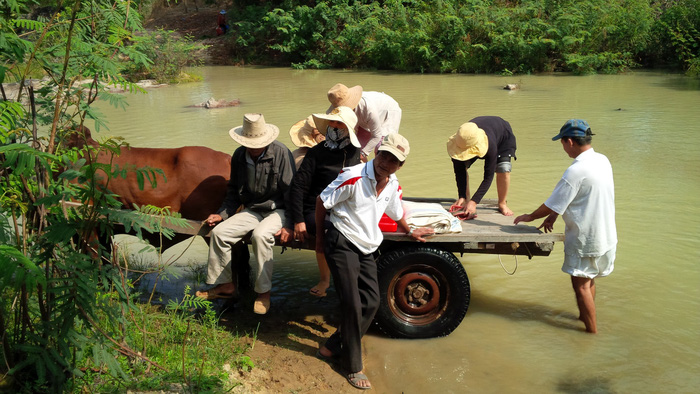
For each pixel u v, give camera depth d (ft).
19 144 9.42
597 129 39.96
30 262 8.93
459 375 14.12
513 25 77.51
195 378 12.59
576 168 15.34
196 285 18.74
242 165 15.65
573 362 14.57
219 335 15.14
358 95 17.65
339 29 90.94
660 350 15.02
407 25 82.12
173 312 15.70
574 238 15.62
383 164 13.23
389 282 15.23
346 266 13.71
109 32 12.95
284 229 15.52
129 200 16.51
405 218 15.17
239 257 17.84
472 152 16.74
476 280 19.35
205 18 112.98
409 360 14.78
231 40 96.37
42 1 13.00
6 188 10.61
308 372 14.10
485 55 78.33
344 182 13.50
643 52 78.74
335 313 17.21
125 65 13.47
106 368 12.28
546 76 72.49
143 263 20.31
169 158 16.96
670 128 39.88
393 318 15.47
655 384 13.62
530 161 32.37
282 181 15.64
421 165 31.94
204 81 70.85
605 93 56.34
